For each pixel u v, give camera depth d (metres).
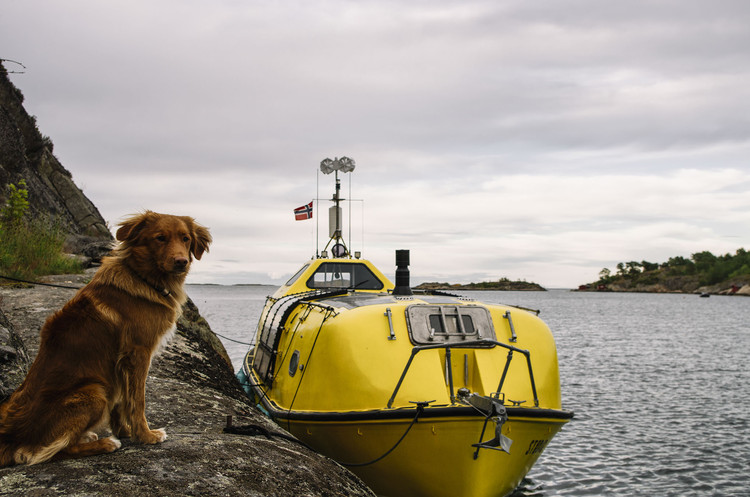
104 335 4.69
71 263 15.91
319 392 7.69
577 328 55.69
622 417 16.41
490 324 7.90
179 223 5.07
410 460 7.25
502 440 6.69
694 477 11.43
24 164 23.52
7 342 5.84
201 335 13.36
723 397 19.45
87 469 4.17
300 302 9.66
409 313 7.71
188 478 4.27
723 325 61.59
